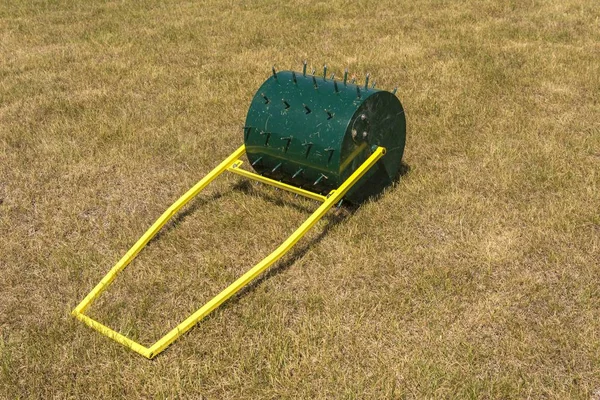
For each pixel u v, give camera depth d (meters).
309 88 5.64
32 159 7.04
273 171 5.86
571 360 4.27
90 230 5.84
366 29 11.61
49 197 6.35
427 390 4.04
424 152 7.02
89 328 4.55
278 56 10.23
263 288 4.97
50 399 4.08
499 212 5.91
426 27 11.70
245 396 4.05
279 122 5.58
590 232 5.59
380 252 5.37
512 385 4.05
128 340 4.38
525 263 5.24
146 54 10.45
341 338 4.49
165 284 5.07
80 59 10.28
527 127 7.54
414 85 8.87
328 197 5.34
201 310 4.52
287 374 4.17
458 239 5.55
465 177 6.47
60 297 4.96
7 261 5.39
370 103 5.54
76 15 12.88
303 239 5.58
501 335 4.51
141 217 6.00
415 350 4.36
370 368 4.25
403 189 6.29
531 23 11.65
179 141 7.38
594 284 4.96
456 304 4.78
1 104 8.53
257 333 4.54
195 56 10.32
